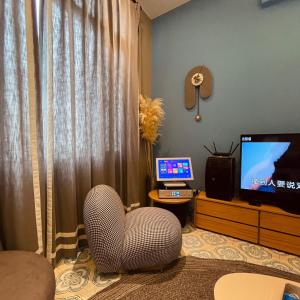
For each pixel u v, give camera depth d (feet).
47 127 4.53
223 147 7.68
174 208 7.15
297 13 6.21
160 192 6.81
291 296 2.80
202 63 7.97
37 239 4.27
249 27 6.98
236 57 7.25
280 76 6.54
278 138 6.02
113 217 4.53
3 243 3.82
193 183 8.40
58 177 5.04
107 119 6.43
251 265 5.13
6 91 3.70
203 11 7.85
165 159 7.54
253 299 2.71
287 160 5.91
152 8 8.50
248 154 6.51
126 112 7.22
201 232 6.89
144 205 8.88
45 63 4.45
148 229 4.65
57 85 4.79
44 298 2.51
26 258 3.17
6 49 3.68
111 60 6.37
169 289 4.33
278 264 5.18
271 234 5.84
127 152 7.34
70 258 5.25
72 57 4.93
